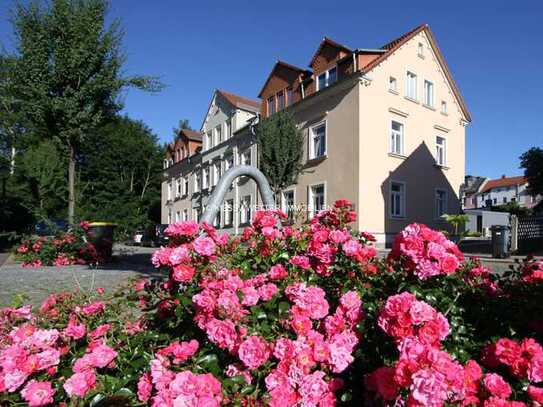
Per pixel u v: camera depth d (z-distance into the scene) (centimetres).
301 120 2100
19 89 1172
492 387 155
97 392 171
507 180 7688
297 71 2216
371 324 197
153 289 277
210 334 192
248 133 2605
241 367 186
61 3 1137
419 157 2012
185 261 250
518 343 183
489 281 286
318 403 168
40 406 171
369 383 167
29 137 1914
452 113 2247
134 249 1914
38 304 509
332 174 1884
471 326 229
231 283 221
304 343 180
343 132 1847
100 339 220
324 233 294
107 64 1188
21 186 1460
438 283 218
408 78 2036
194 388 157
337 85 1859
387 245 1794
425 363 137
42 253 1095
